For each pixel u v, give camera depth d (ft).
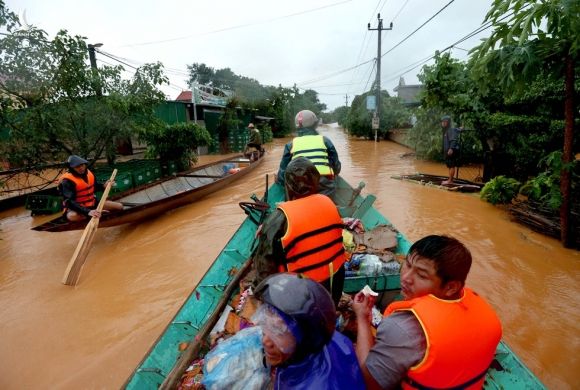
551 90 24.38
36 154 28.09
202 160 53.26
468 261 4.27
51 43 26.86
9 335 12.12
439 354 3.85
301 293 3.54
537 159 25.50
